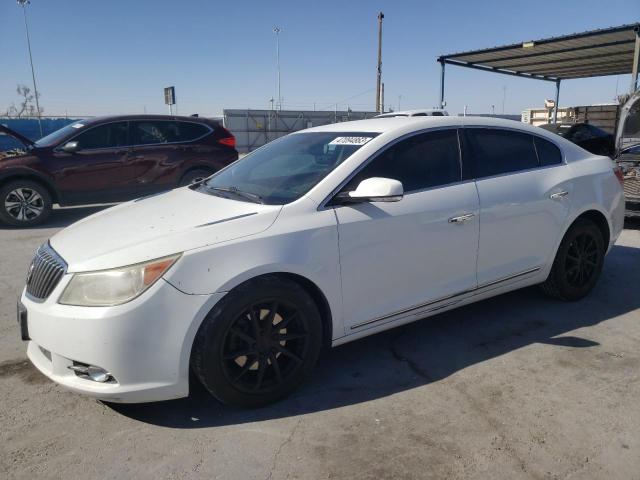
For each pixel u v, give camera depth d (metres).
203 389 3.08
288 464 2.41
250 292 2.69
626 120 9.14
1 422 2.77
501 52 13.84
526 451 2.47
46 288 2.70
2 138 13.23
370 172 3.21
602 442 2.53
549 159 4.11
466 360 3.41
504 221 3.68
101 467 2.40
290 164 3.52
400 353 3.52
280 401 2.94
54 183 8.10
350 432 2.64
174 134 8.92
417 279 3.34
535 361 3.37
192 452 2.50
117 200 8.59
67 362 2.60
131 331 2.47
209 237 2.67
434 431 2.64
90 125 8.36
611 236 4.47
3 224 8.37
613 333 3.78
